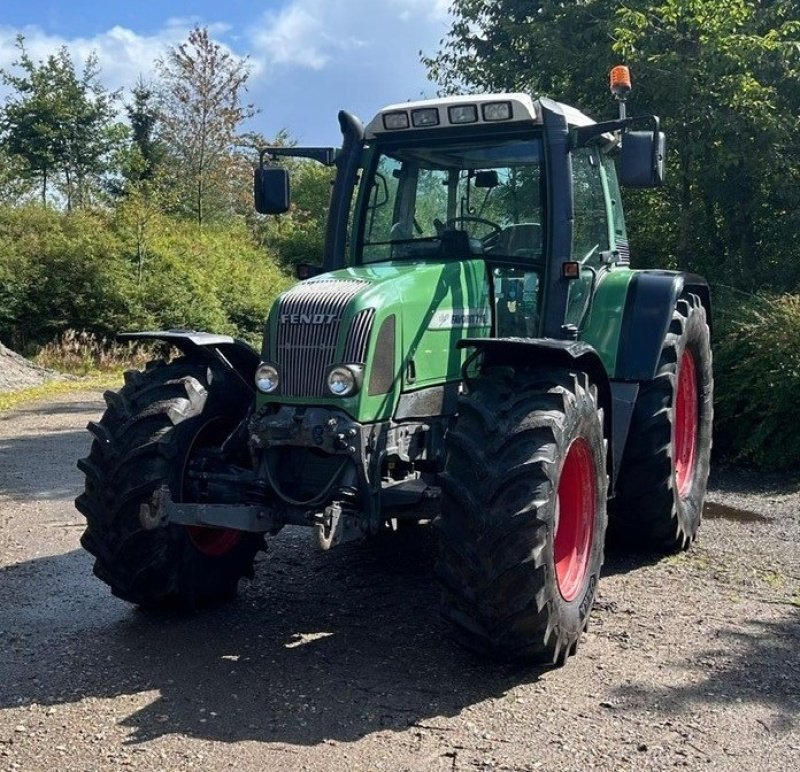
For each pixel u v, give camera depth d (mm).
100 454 4695
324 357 4336
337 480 4340
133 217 24438
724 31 10984
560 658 4195
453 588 4000
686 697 3914
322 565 5785
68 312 21422
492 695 3930
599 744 3508
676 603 5070
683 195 11922
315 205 43031
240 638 4582
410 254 5402
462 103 5180
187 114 36156
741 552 6062
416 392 4617
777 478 8336
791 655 4359
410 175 5453
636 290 5801
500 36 14469
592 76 11898
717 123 10938
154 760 3369
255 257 29734
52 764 3342
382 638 4574
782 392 8344
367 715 3738
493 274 5215
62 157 35344
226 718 3707
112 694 3932
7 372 17047
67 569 5762
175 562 4695
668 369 5738
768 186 11852
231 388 5023
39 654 4375
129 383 4953
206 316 22953
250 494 4484
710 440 6742
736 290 10773
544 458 3945
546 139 5152
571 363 4438
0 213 23984
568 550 4520
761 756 3432
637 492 5699
